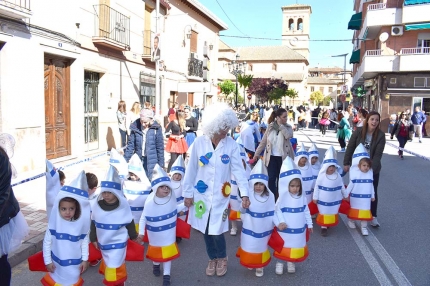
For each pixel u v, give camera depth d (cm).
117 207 419
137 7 1653
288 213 475
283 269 502
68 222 379
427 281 465
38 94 1007
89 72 1347
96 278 475
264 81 5531
